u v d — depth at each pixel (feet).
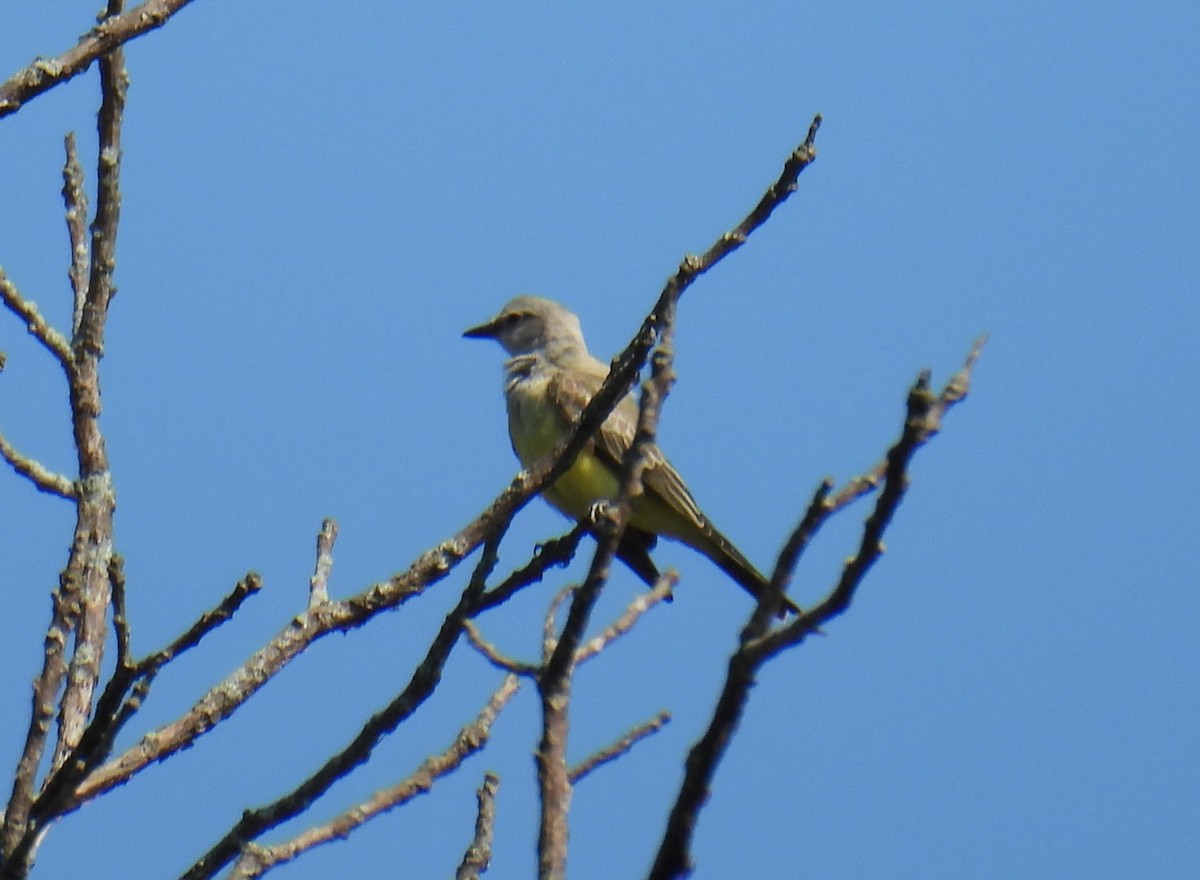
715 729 19.56
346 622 33.12
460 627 30.12
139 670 26.81
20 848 27.14
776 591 19.75
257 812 29.81
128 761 31.30
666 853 19.69
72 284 36.29
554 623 29.58
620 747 28.32
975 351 19.19
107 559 32.65
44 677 29.55
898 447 18.80
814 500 19.63
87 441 33.60
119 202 35.35
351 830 29.55
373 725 29.76
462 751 30.48
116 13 33.01
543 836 22.03
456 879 29.07
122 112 35.29
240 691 32.12
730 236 29.55
